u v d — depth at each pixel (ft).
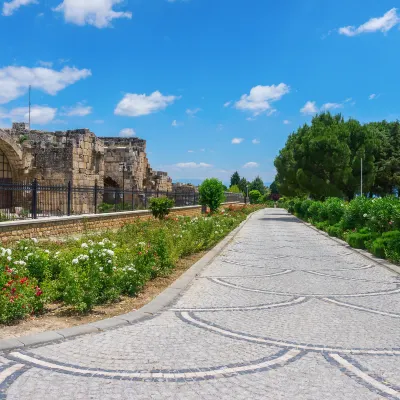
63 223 56.44
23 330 19.48
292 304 26.14
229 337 19.29
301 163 141.79
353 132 151.12
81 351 17.04
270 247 59.31
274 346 18.13
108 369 15.26
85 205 91.86
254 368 15.62
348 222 69.82
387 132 202.28
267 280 34.35
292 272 38.52
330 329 20.83
